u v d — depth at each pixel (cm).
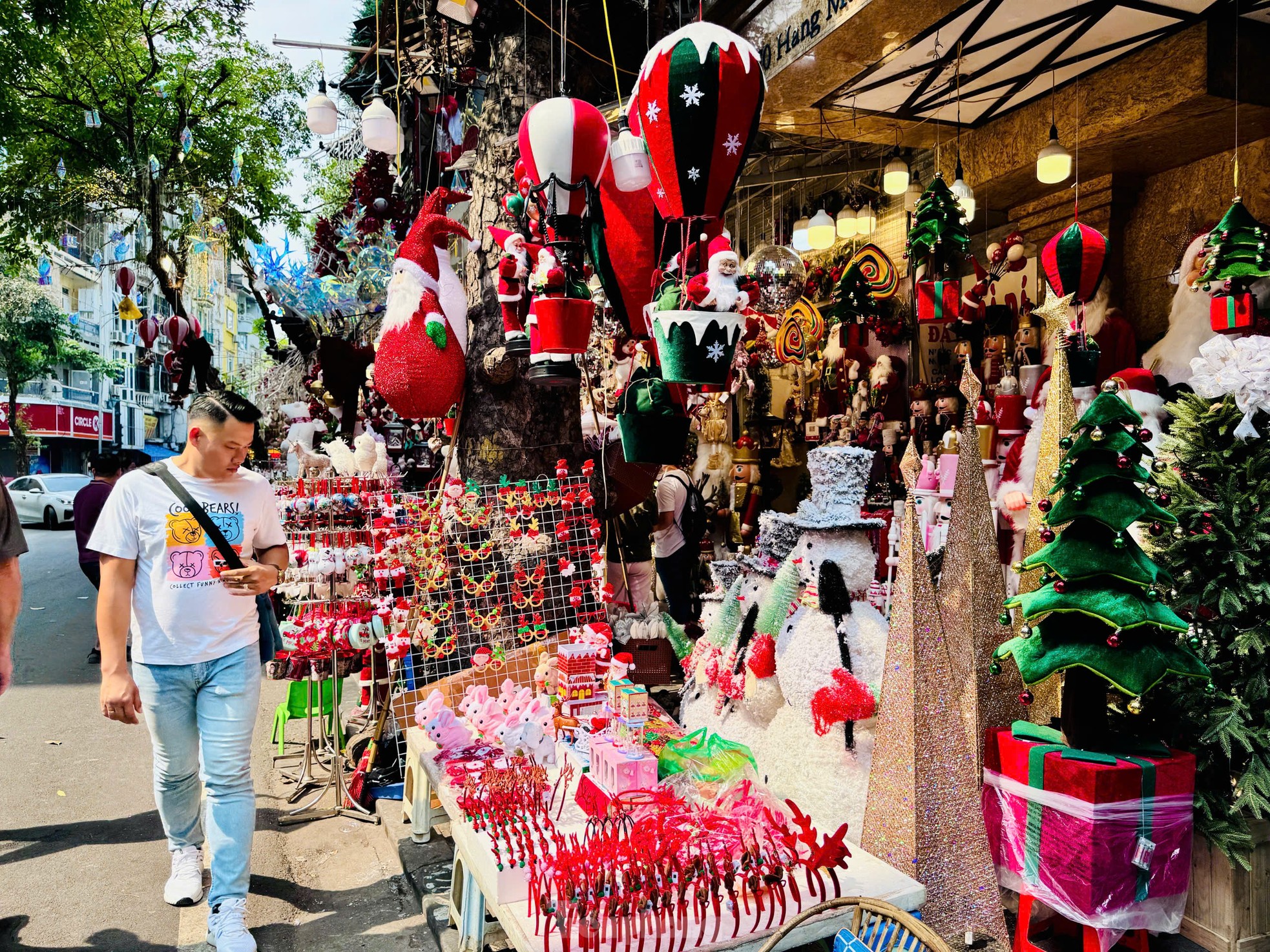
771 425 763
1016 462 403
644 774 261
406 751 413
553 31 407
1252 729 243
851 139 602
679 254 267
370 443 487
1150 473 271
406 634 358
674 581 524
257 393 724
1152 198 543
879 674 271
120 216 1249
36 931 302
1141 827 221
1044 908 263
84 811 410
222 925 275
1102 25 426
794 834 214
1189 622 262
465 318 401
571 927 192
